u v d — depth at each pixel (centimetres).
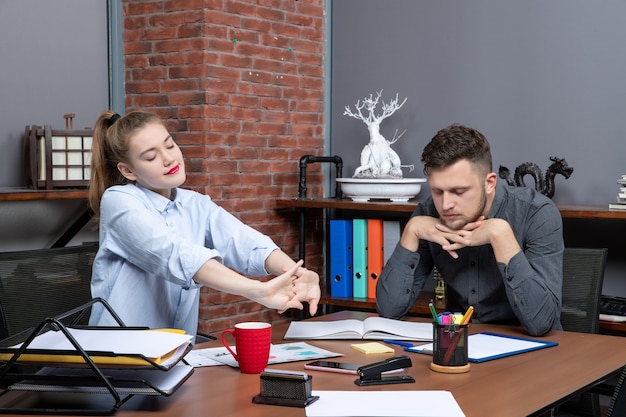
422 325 218
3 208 319
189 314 214
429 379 165
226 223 219
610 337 210
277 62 396
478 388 158
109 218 196
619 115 344
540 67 364
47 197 303
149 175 202
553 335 213
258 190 388
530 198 234
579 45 353
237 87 375
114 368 144
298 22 406
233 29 372
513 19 370
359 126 420
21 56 335
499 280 235
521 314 212
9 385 147
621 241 345
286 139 403
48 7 346
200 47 360
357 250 376
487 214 235
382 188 370
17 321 217
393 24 406
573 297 246
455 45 387
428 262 252
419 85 399
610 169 347
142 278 202
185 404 147
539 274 224
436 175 217
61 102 352
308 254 419
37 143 316
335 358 185
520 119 370
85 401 148
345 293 381
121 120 204
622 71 342
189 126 365
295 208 410
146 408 144
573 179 357
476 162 215
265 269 214
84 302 235
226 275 181
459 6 385
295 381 146
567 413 225
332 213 432
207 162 362
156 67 372
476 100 382
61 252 232
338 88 426
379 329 206
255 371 169
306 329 214
